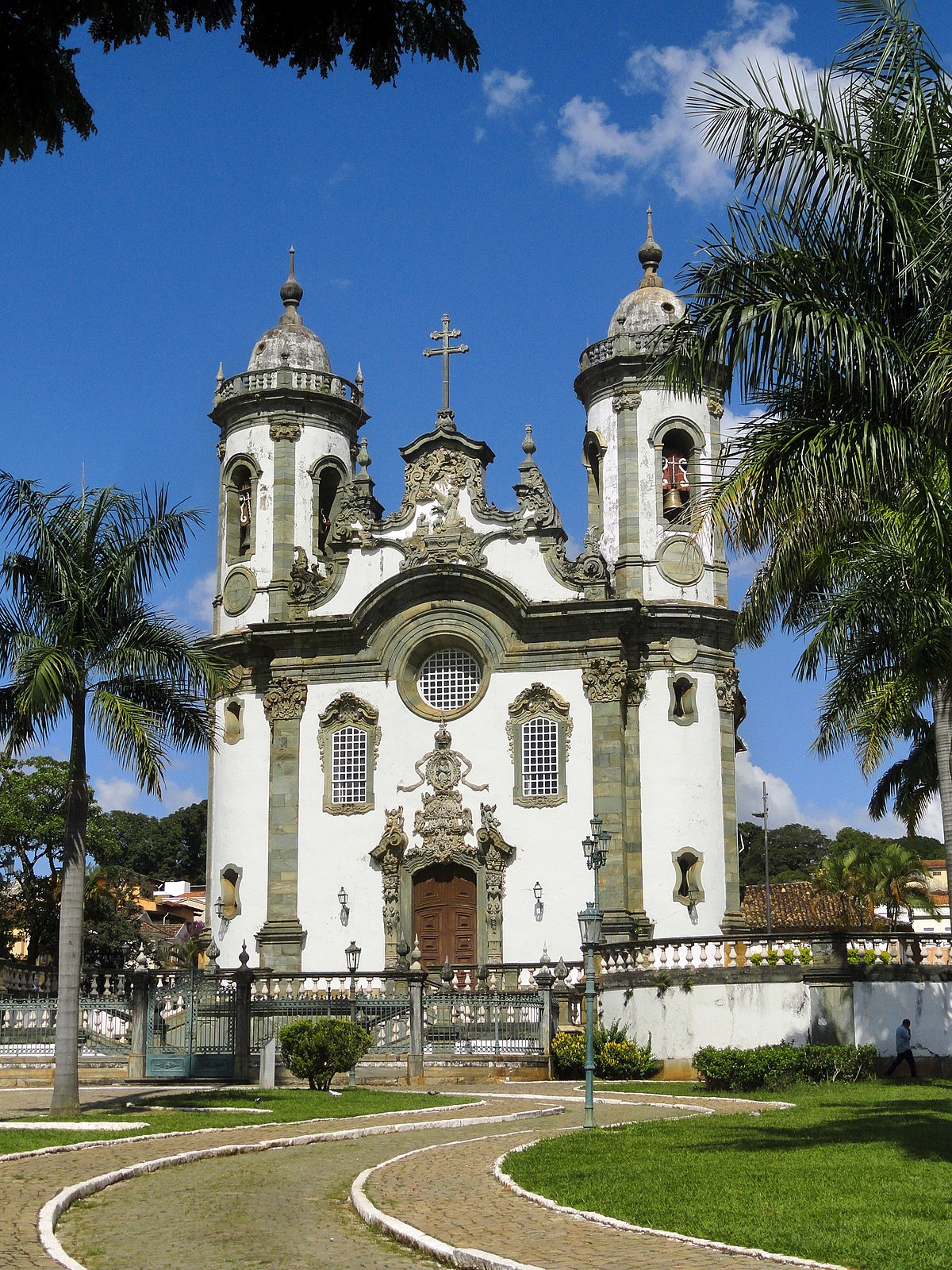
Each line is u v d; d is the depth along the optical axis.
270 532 50.72
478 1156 19.92
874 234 18.31
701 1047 33.72
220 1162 19.97
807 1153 18.34
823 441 18.05
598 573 46.94
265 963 46.56
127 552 26.98
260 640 48.56
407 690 47.72
